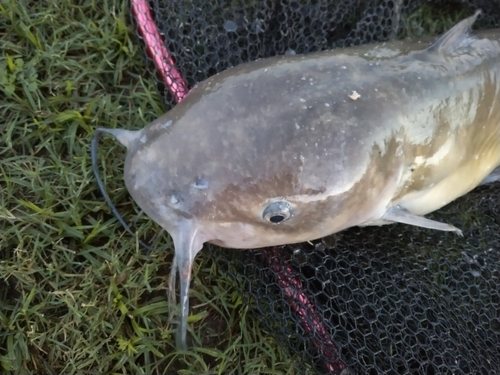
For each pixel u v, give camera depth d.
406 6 0.36
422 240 0.32
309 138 0.23
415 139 0.25
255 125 0.23
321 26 0.34
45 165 0.31
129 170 0.24
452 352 0.30
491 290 0.32
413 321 0.30
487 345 0.31
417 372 0.30
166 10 0.31
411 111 0.25
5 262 0.29
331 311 0.29
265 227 0.24
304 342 0.29
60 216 0.30
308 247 0.30
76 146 0.31
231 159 0.23
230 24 0.32
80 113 0.31
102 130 0.25
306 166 0.23
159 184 0.23
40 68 0.32
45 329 0.29
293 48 0.34
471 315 0.31
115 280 0.30
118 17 0.33
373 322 0.30
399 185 0.26
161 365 0.30
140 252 0.30
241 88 0.24
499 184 0.34
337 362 0.29
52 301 0.29
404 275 0.31
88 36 0.32
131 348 0.29
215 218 0.23
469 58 0.27
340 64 0.25
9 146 0.30
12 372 0.28
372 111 0.24
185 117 0.23
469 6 0.37
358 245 0.31
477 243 0.33
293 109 0.23
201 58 0.32
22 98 0.31
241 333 0.31
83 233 0.30
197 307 0.31
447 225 0.27
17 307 0.29
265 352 0.31
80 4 0.33
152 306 0.30
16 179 0.30
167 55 0.31
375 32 0.34
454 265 0.32
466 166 0.29
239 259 0.30
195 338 0.30
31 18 0.32
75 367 0.29
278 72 0.24
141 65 0.33
